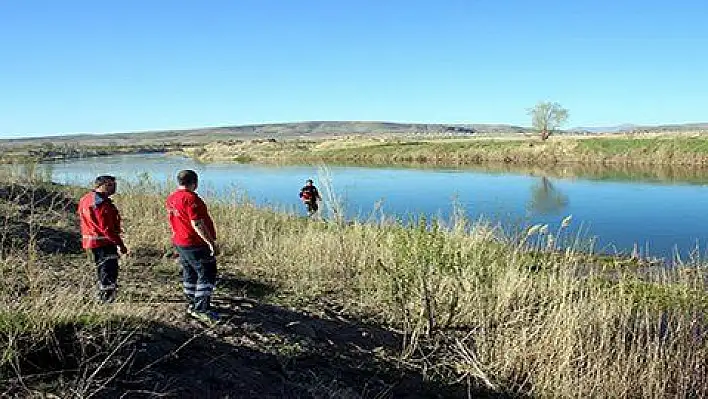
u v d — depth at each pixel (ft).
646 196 107.86
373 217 49.21
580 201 103.30
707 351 28.27
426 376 27.76
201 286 26.16
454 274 32.45
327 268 40.60
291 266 39.81
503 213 88.69
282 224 52.34
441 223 40.98
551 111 231.71
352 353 28.53
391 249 39.04
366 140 321.93
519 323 30.35
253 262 41.70
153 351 22.08
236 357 24.27
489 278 33.76
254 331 26.78
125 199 58.49
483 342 29.50
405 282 33.24
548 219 84.38
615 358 27.73
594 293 32.45
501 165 202.59
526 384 27.94
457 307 32.89
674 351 28.02
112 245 27.96
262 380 23.26
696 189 116.37
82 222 27.99
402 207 99.81
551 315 29.19
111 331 22.07
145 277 33.73
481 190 124.57
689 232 72.49
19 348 19.94
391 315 33.32
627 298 32.83
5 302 23.63
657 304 31.63
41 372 19.58
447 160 230.07
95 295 25.63
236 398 21.36
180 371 21.68
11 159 69.72
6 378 18.78
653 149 187.42
